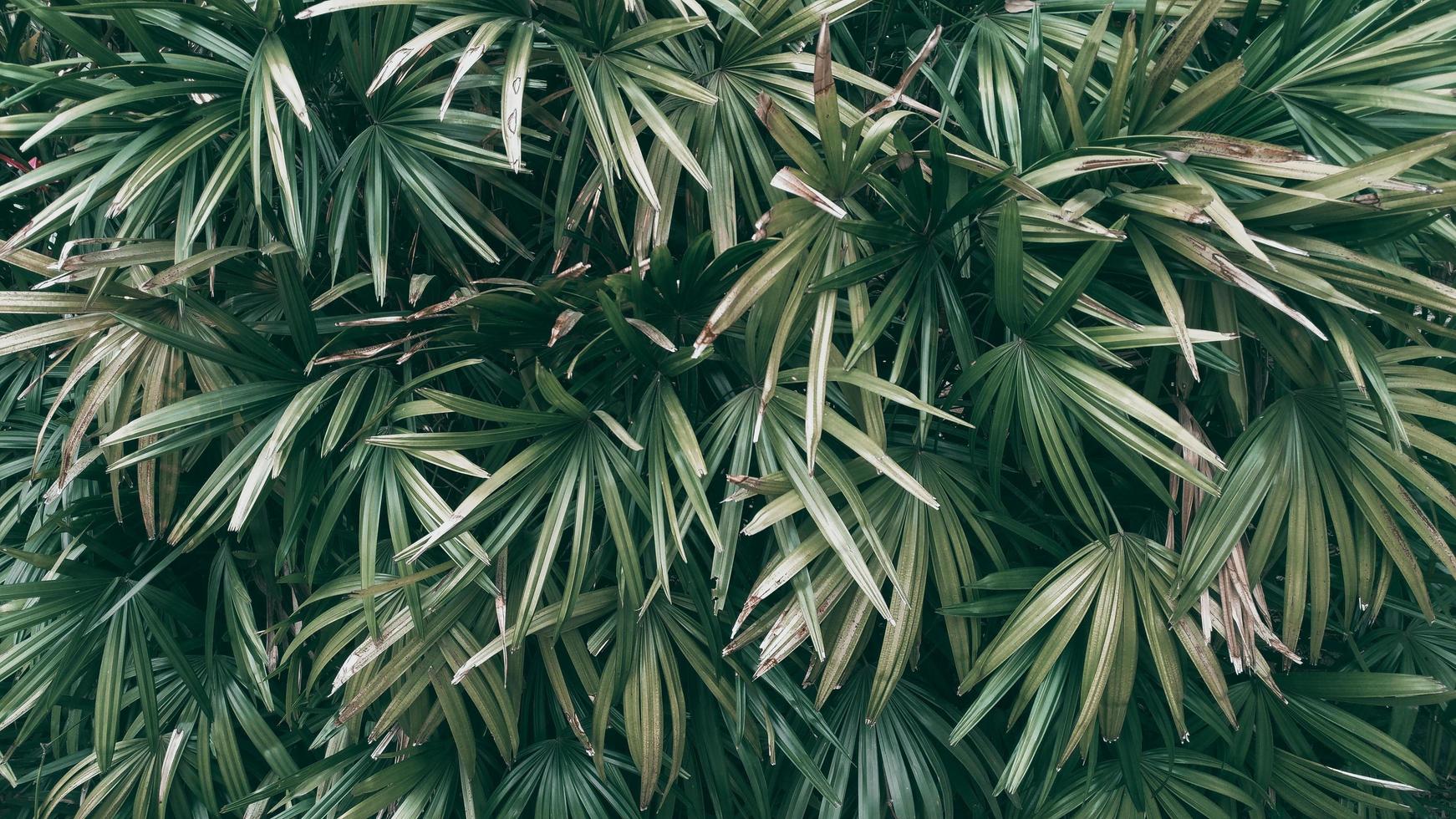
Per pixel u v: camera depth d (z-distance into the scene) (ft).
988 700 4.14
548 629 4.30
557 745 4.67
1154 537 4.54
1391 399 3.84
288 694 4.57
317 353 4.16
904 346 3.93
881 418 3.98
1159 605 4.16
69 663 4.35
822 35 3.44
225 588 4.52
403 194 4.43
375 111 4.25
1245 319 4.09
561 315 3.95
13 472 4.81
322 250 4.75
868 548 4.11
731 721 4.54
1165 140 3.76
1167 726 4.47
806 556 3.95
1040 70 3.95
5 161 4.76
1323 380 4.11
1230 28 4.67
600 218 4.74
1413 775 4.39
